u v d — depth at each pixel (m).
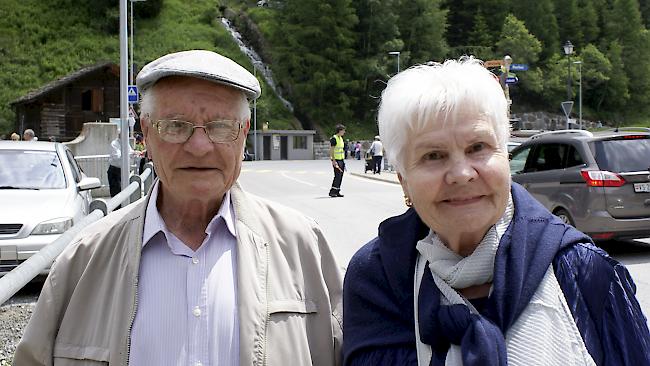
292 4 78.69
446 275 1.93
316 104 75.69
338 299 2.52
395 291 2.06
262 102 67.69
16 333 5.36
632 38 102.12
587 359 1.74
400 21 82.88
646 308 6.15
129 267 2.25
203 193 2.27
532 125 86.12
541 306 1.79
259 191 21.47
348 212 15.26
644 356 1.76
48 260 3.65
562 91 88.81
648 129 9.45
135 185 8.89
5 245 6.99
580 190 8.72
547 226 1.90
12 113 61.34
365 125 76.38
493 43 92.81
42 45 72.81
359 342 2.10
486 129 1.91
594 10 104.00
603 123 93.56
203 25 82.88
